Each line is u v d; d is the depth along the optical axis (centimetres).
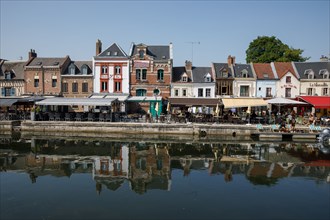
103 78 4309
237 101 3456
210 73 4466
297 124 3416
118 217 1166
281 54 5334
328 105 3384
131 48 4422
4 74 4456
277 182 1611
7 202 1309
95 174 1750
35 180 1628
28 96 4272
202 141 2812
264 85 4334
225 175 1738
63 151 2375
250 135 3023
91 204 1292
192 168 1891
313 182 1611
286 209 1253
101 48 4656
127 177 1698
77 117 3372
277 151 2394
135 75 4300
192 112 3897
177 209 1247
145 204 1298
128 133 3159
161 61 4281
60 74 4331
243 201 1338
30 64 4478
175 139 2920
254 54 5447
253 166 1945
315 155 2259
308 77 4322
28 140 2806
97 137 2998
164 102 4197
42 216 1166
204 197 1387
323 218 1171
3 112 3719
